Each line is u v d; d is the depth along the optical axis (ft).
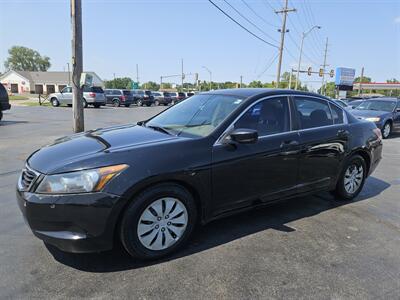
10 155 24.56
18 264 9.83
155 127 12.82
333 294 8.77
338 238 12.07
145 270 9.68
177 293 8.64
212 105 13.07
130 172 9.30
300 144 13.21
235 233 12.24
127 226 9.46
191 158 10.37
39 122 48.26
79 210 8.88
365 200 16.44
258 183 12.14
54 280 9.09
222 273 9.60
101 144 10.53
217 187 11.07
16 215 13.42
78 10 28.94
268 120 12.74
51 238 9.03
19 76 259.80
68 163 9.23
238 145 11.47
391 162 26.37
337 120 15.34
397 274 9.79
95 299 8.33
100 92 94.68
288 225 13.09
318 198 16.46
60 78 266.98
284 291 8.84
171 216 10.30
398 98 45.96
